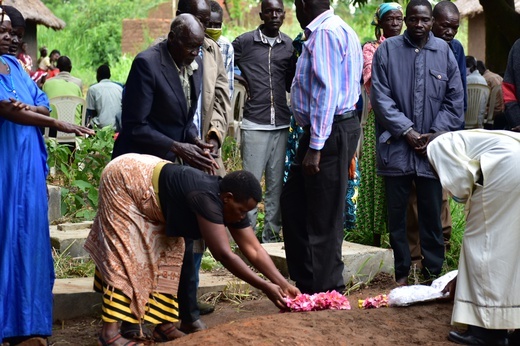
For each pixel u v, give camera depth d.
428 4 6.14
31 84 5.03
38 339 4.79
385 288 6.37
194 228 4.55
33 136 4.83
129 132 5.04
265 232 7.59
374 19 7.06
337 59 5.48
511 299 4.53
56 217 7.89
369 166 6.94
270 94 7.41
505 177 4.50
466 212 4.68
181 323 5.19
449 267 6.77
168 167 4.57
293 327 4.49
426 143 6.00
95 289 4.90
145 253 4.61
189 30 4.96
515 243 4.53
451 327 4.91
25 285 4.70
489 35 12.92
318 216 5.60
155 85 4.99
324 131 5.44
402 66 6.14
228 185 4.43
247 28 26.28
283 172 7.54
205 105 5.62
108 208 4.60
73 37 28.86
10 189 4.69
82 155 8.62
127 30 27.34
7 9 5.09
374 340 4.52
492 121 12.11
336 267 5.68
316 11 5.61
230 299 6.12
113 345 4.54
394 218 6.17
